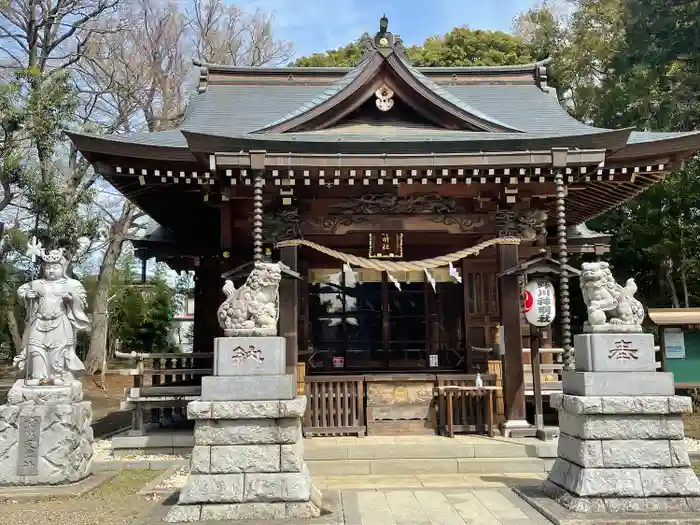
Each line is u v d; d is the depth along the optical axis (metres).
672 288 18.25
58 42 21.58
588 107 22.70
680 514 5.65
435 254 12.69
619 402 5.95
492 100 13.16
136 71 25.41
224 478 5.82
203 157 8.94
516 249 10.18
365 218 10.47
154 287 31.17
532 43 27.47
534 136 9.36
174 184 10.73
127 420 14.23
